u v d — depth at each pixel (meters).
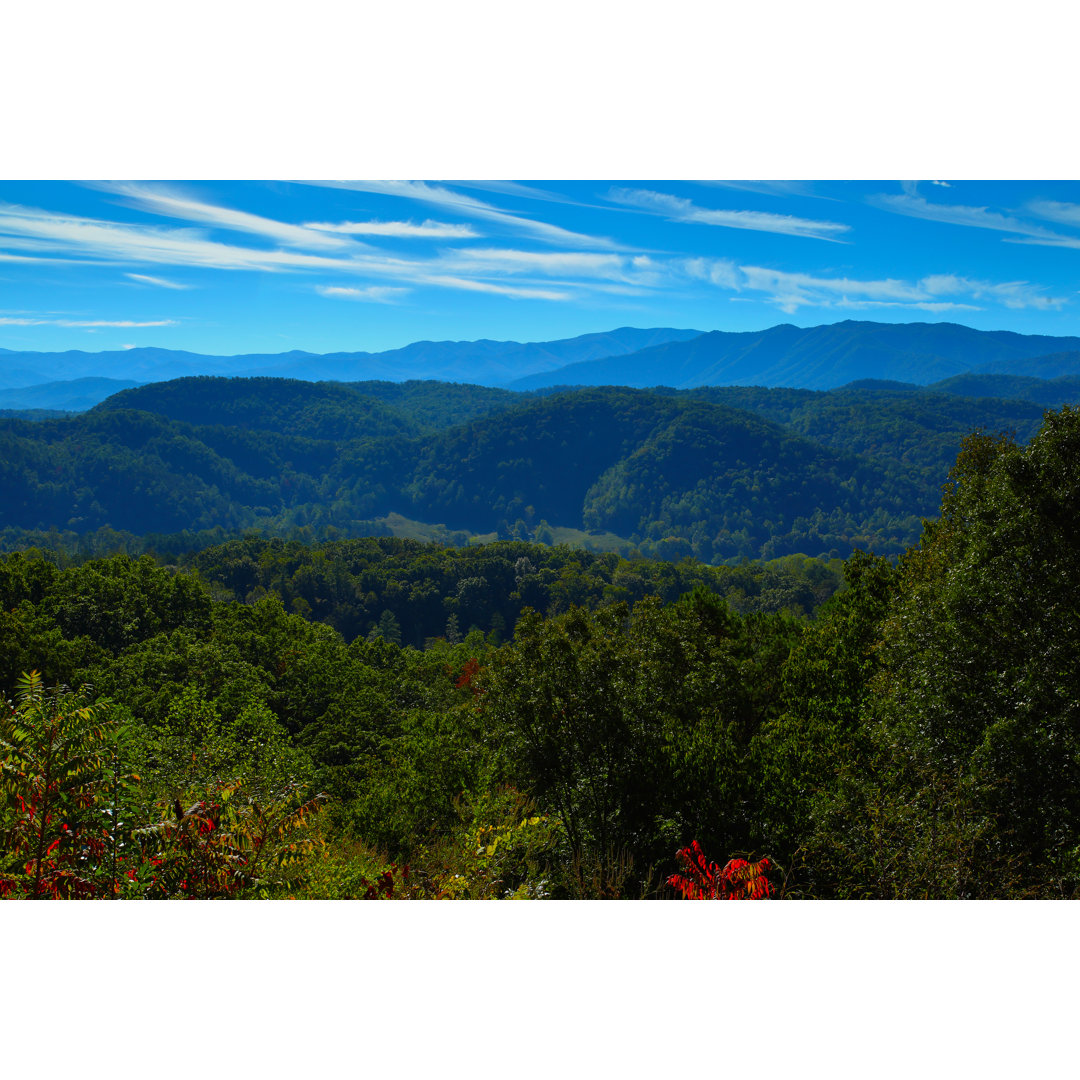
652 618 9.37
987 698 7.36
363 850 7.69
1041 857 6.13
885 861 5.64
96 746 4.21
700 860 5.82
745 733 12.55
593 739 7.58
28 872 3.92
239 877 4.43
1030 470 8.23
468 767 10.84
